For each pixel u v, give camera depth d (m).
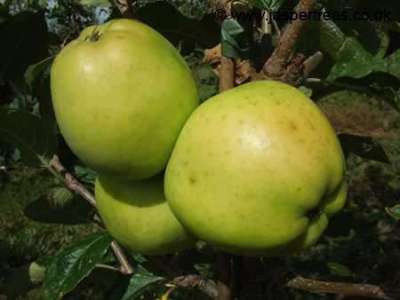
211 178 0.25
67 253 0.30
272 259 0.38
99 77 0.25
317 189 0.25
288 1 0.31
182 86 0.27
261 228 0.25
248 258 0.29
